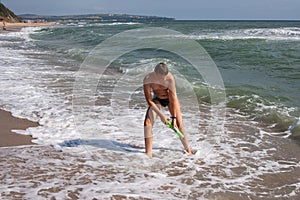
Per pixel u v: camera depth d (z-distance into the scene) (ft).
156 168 14.37
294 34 86.22
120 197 11.80
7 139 17.12
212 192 12.49
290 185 13.20
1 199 11.34
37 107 22.66
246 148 16.97
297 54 48.49
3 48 66.64
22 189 12.09
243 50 54.60
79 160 14.85
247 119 21.75
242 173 14.15
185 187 12.78
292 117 21.18
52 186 12.40
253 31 98.53
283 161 15.48
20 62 44.96
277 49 54.75
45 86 29.32
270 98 25.71
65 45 73.15
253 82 31.17
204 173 14.05
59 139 17.29
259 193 12.57
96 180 13.05
